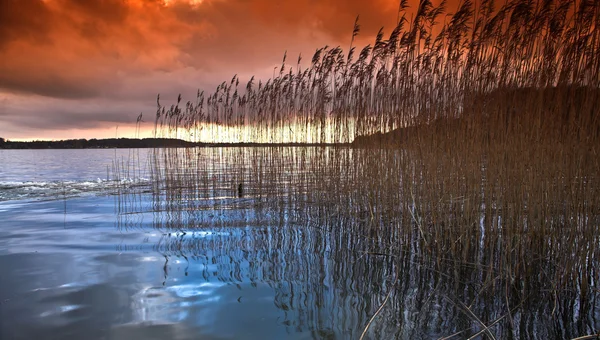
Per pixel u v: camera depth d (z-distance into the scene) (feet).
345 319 9.90
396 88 19.75
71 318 9.83
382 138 20.47
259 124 28.32
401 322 9.73
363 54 21.81
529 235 13.98
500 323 9.71
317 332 9.16
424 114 18.01
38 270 13.74
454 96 17.21
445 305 10.82
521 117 13.84
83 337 8.84
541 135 13.37
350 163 23.18
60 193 36.35
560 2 12.59
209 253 16.07
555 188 13.37
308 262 14.84
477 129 15.53
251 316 10.02
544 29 13.25
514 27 13.99
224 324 9.54
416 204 18.30
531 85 13.56
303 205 25.17
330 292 11.76
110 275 13.24
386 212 19.84
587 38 11.62
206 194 29.84
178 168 31.63
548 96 13.00
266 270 13.82
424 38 18.63
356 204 21.90
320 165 24.63
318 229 20.59
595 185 11.55
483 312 10.36
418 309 10.55
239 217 24.03
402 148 18.94
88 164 78.79
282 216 23.70
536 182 13.75
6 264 14.44
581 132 11.85
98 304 10.74
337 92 23.77
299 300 11.14
